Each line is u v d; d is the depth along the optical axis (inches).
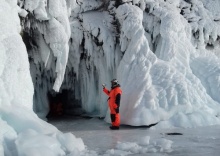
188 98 352.8
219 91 394.0
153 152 226.2
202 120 340.5
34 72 374.0
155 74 371.2
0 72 237.5
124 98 361.4
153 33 422.9
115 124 334.3
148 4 430.6
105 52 402.6
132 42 383.6
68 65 422.6
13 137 206.5
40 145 201.3
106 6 417.7
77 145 226.5
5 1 284.5
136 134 301.6
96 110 433.4
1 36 253.8
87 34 405.4
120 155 219.8
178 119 338.0
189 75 390.0
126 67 376.2
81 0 409.1
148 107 344.8
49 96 454.0
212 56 455.5
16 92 242.8
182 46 421.1
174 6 458.0
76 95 450.6
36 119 237.6
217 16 482.0
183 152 225.1
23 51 263.1
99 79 421.1
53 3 323.3
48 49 337.4
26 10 312.2
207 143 252.8
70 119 425.1
